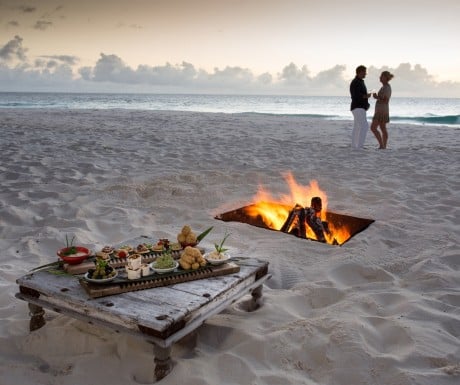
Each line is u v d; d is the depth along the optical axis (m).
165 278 2.99
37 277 3.10
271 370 2.76
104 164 9.13
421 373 2.64
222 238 5.08
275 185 7.48
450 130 18.41
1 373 2.70
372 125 11.78
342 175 8.30
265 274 3.54
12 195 6.61
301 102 100.06
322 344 2.92
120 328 2.63
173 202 6.50
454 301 3.61
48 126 16.75
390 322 3.17
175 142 12.74
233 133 15.80
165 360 2.59
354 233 5.20
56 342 3.02
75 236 5.01
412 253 4.66
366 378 2.65
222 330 3.15
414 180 7.98
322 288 3.79
